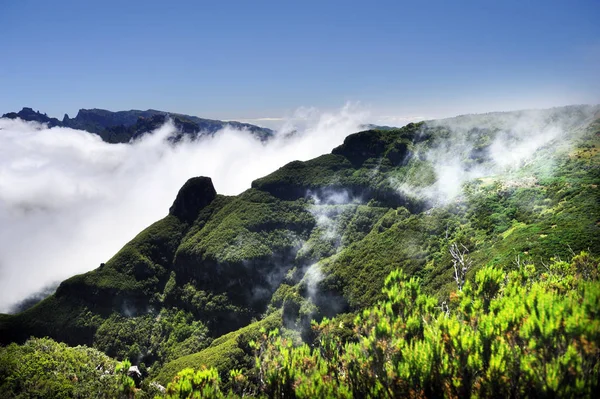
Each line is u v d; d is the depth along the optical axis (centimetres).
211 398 960
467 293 1073
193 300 16238
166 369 9694
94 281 16638
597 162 9031
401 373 787
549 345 713
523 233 7169
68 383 4038
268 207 18012
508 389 695
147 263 17950
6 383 4003
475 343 774
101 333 15462
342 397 809
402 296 1054
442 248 9569
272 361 1021
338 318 9569
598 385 666
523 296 901
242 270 15750
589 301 755
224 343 10588
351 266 10856
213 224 18575
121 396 1177
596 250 5578
